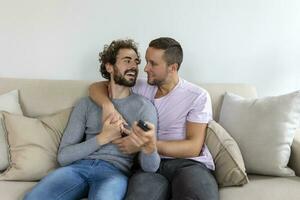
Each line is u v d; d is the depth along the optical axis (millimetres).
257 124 1672
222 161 1576
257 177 1641
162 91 1763
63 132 1794
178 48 1693
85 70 2211
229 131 1762
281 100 1684
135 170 1719
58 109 1908
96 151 1662
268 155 1613
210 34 2146
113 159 1639
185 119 1698
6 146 1715
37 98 1932
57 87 1954
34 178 1654
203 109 1667
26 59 2211
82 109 1755
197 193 1387
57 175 1534
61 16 2148
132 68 1713
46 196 1422
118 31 2156
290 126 1645
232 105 1819
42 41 2186
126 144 1607
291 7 2107
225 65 2182
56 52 2197
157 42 1682
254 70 2186
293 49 2154
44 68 2219
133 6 2125
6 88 1975
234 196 1437
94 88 1805
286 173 1610
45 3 2137
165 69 1677
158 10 2125
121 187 1502
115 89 1747
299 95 1670
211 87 1979
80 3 2131
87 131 1739
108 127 1587
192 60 2182
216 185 1490
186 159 1622
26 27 2172
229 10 2117
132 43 1806
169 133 1705
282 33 2137
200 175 1492
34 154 1661
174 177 1551
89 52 2188
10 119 1721
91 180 1562
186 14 2127
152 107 1705
